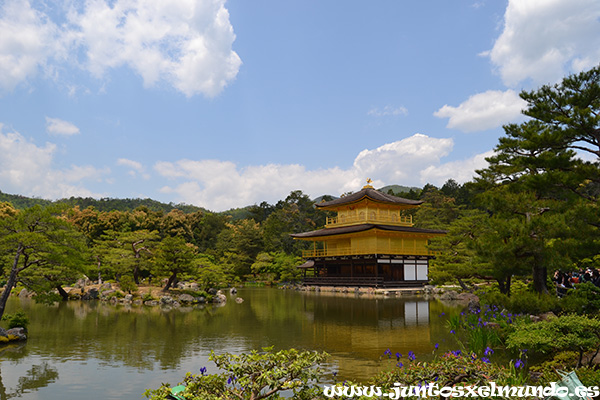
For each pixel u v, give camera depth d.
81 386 15.01
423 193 118.12
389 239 70.19
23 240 23.94
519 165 23.36
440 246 52.12
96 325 29.25
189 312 37.59
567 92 20.00
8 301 48.59
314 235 75.12
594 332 12.84
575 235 17.86
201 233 120.31
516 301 18.11
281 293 63.31
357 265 72.31
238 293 63.31
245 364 7.66
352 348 20.42
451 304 42.16
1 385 15.09
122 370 17.05
